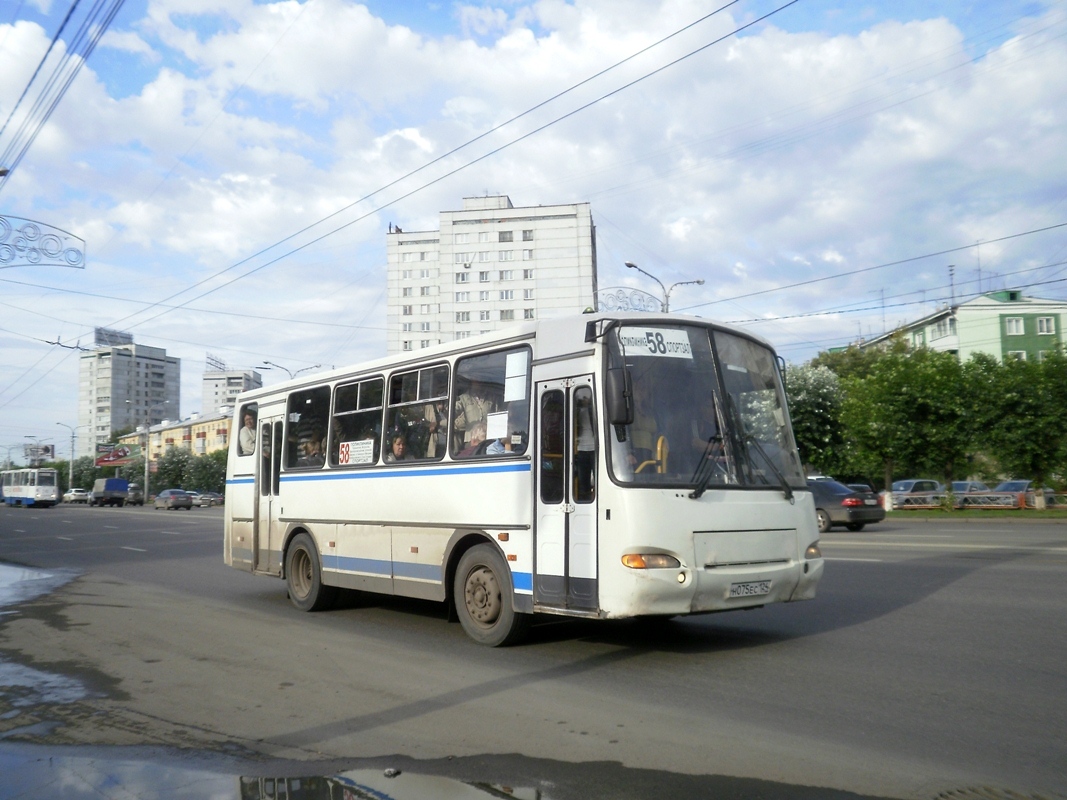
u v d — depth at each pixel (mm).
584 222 92812
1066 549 16406
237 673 7812
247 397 13742
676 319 8227
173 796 4785
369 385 10898
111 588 14711
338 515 11141
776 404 8766
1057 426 32031
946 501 35062
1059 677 6672
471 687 7043
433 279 105062
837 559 15742
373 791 4766
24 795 4863
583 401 7895
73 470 130750
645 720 5930
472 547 9031
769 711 6055
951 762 4938
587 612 7594
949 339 62188
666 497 7473
